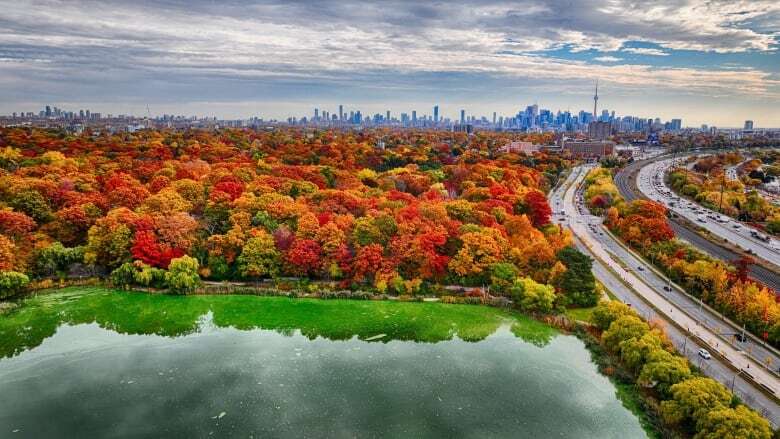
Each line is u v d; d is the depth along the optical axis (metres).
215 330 106.12
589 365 92.94
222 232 140.50
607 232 173.50
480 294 121.69
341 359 94.94
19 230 127.12
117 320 110.19
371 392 84.50
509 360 94.75
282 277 130.38
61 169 176.75
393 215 141.88
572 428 75.44
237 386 85.94
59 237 135.50
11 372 89.88
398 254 123.69
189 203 152.00
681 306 111.12
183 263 123.69
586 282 113.38
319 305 117.94
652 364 80.19
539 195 170.25
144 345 99.75
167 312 114.12
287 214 141.25
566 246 131.25
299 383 86.88
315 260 124.88
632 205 179.62
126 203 148.12
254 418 77.56
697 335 96.94
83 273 131.12
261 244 127.19
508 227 142.50
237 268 130.38
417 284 121.00
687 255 130.38
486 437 73.56
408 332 105.56
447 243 129.12
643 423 76.62
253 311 114.94
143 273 123.31
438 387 86.00
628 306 103.81
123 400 82.00
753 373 83.81
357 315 113.06
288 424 76.19
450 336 104.00
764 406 74.94
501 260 123.94
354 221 136.12
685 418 71.50
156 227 132.50
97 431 74.56
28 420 76.81
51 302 118.06
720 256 146.00
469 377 89.12
